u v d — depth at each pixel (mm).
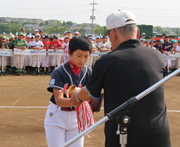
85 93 2270
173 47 14477
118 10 2303
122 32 2227
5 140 4734
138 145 2051
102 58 2186
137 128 2041
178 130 5469
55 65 13344
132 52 2156
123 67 2100
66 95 2742
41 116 6141
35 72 12938
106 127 2191
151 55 2191
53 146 2846
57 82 2781
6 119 5852
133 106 2051
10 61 12828
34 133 5102
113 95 2123
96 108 2855
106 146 2188
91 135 5098
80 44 2723
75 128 2887
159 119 2098
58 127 2842
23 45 12211
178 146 4688
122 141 1979
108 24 2285
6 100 7590
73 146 2834
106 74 2139
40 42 12641
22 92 8750
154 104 2088
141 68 2100
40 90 9172
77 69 2889
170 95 9219
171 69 14844
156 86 1920
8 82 10578
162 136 2088
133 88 2066
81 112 2758
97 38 14562
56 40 13125
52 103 2887
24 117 6031
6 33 41688
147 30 23734
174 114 6680
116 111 1927
